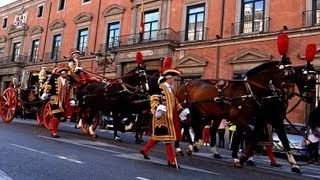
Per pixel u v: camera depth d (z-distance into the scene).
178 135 7.48
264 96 7.98
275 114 8.04
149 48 24.69
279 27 20.20
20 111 17.11
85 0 33.84
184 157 9.41
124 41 28.27
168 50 23.95
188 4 24.84
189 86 10.02
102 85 12.36
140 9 27.94
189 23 24.81
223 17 22.89
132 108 11.74
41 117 13.72
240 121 8.21
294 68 7.90
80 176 5.79
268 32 20.25
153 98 7.56
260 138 8.49
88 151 8.59
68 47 34.41
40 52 37.59
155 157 8.53
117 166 6.89
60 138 10.83
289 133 14.08
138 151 9.44
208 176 6.63
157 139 7.59
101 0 32.03
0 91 40.28
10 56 41.38
